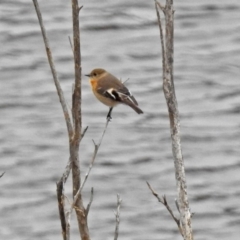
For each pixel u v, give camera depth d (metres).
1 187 23.00
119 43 32.78
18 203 22.33
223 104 27.88
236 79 29.70
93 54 31.80
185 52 32.25
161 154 24.48
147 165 23.95
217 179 23.53
